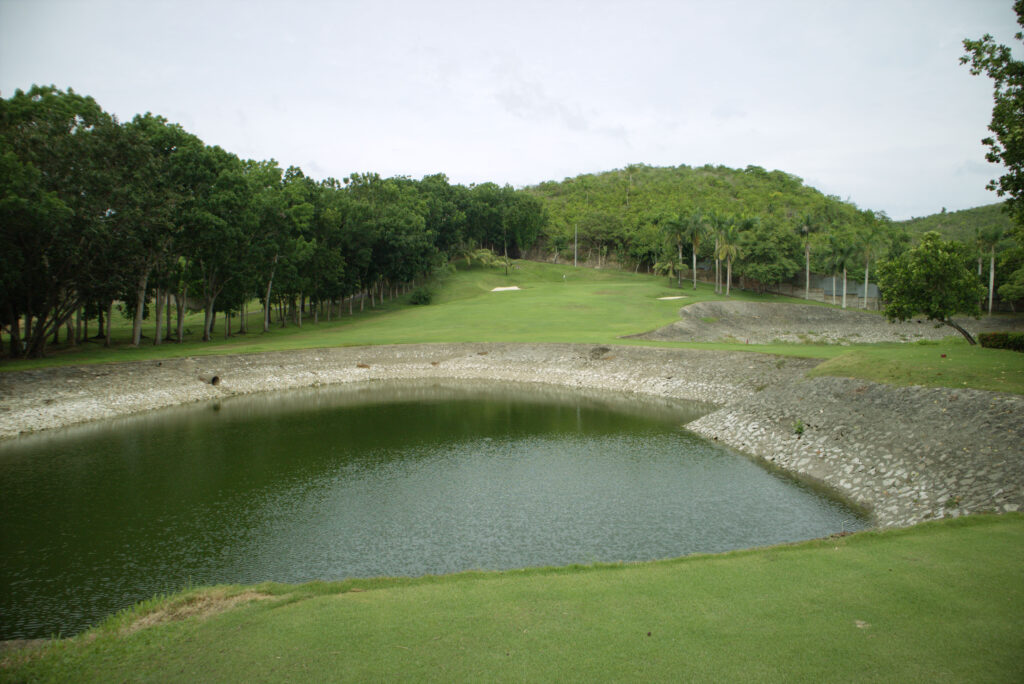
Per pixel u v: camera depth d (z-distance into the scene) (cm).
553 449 2472
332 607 907
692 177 18762
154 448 2531
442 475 2120
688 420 3033
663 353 4281
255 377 4262
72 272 3834
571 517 1700
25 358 3859
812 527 1605
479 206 11619
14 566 1418
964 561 1003
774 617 810
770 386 3206
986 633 745
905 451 1875
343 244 7444
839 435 2177
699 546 1483
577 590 938
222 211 4553
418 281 10119
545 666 694
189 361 4094
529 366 4691
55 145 3481
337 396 3919
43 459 2366
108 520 1708
